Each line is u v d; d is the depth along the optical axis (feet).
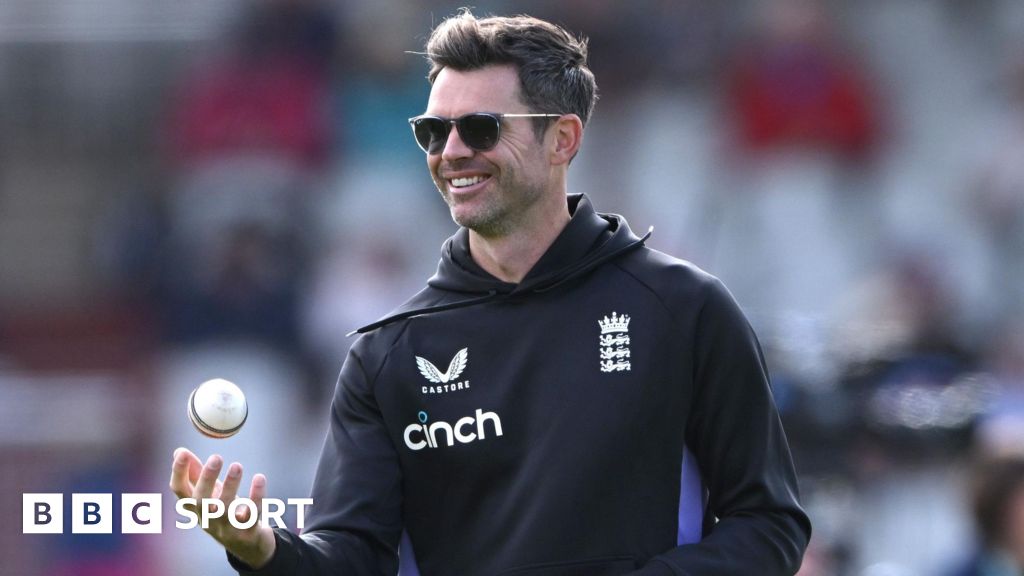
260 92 119.14
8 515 100.58
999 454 56.34
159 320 113.39
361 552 34.73
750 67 121.49
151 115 136.98
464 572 34.99
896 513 63.10
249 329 107.96
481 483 34.86
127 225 118.01
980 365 80.38
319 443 103.76
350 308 108.99
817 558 58.70
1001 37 132.05
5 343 121.19
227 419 34.27
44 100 138.31
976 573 57.62
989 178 122.21
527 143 35.37
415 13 122.31
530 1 123.95
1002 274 117.19
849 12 130.41
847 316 102.12
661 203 118.73
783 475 35.40
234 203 115.03
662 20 124.26
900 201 119.85
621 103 123.13
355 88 120.26
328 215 115.34
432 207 116.67
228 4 135.95
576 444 34.04
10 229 134.31
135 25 136.87
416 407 35.42
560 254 35.37
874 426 63.26
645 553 33.96
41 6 138.41
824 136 119.75
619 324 34.83
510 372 34.88
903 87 128.36
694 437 35.24
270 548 32.76
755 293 115.85
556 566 33.60
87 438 107.65
